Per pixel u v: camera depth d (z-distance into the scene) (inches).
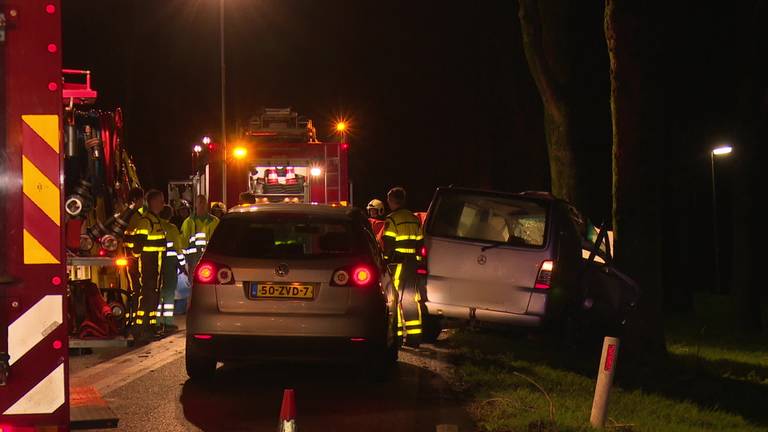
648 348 504.1
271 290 381.4
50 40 172.2
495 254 500.7
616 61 496.4
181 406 346.9
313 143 944.9
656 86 493.4
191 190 972.6
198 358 392.8
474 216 518.9
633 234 500.4
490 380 404.2
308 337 378.9
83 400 247.9
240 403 354.3
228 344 379.9
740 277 841.5
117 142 361.1
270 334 378.3
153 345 509.0
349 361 386.6
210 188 944.9
